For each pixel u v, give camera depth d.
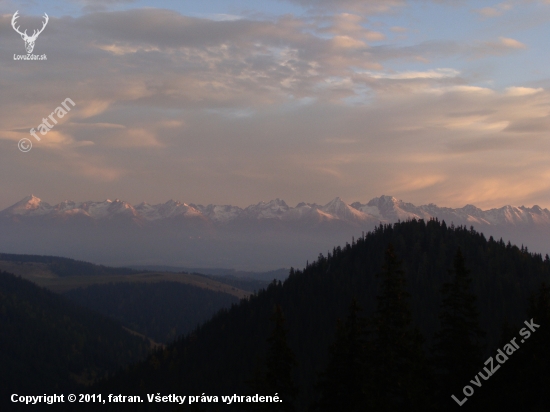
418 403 57.34
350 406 56.28
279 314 61.03
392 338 59.12
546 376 56.88
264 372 61.56
